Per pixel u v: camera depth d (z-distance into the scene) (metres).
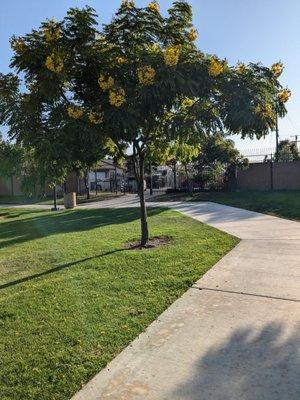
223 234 8.98
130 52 7.11
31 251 8.49
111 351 3.67
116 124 6.66
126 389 3.09
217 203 17.81
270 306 4.48
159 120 7.55
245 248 7.42
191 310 4.50
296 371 3.16
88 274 6.19
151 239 9.00
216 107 7.05
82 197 29.22
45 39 6.70
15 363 3.56
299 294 4.80
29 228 12.56
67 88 7.23
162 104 6.85
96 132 6.68
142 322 4.24
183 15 7.26
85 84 7.32
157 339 3.85
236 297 4.82
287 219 11.08
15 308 4.87
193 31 7.42
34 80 6.84
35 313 4.67
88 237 9.86
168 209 15.95
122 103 6.55
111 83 6.60
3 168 8.92
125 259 7.03
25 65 6.68
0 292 5.65
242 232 9.18
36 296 5.27
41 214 17.47
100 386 3.15
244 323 4.07
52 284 5.76
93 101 7.18
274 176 24.48
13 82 6.89
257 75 7.02
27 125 6.72
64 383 3.21
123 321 4.29
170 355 3.54
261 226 9.99
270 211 13.23
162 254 7.23
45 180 6.82
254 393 2.91
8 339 4.04
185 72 6.69
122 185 35.91
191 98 7.01
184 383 3.11
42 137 6.35
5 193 33.06
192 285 5.36
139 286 5.42
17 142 6.82
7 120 6.77
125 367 3.40
